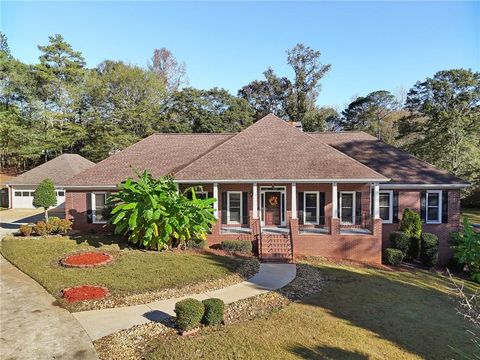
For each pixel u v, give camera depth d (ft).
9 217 98.84
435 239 60.54
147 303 35.04
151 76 180.86
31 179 117.80
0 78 146.61
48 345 26.58
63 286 38.09
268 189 69.41
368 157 77.36
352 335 30.37
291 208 66.23
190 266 46.16
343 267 53.98
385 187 70.03
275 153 66.80
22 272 43.68
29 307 33.37
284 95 200.54
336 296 40.01
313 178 60.18
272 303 36.60
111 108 169.27
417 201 70.74
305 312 34.55
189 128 170.71
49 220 65.10
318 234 59.93
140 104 168.96
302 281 44.39
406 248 61.72
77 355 25.30
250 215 67.46
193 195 56.44
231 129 173.78
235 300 36.73
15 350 25.81
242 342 27.84
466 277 57.36
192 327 29.25
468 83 135.23
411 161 75.82
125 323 30.53
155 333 28.96
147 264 46.21
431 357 27.81
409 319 34.94
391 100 201.05
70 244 55.62
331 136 85.40
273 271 48.52
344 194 68.18
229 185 68.18
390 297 41.04
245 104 185.06
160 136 82.38
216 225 60.75
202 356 25.55
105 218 67.72
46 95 162.09
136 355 25.62
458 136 117.19
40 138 154.30
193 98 172.04
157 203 50.90
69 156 127.54
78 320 30.86
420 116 142.41
